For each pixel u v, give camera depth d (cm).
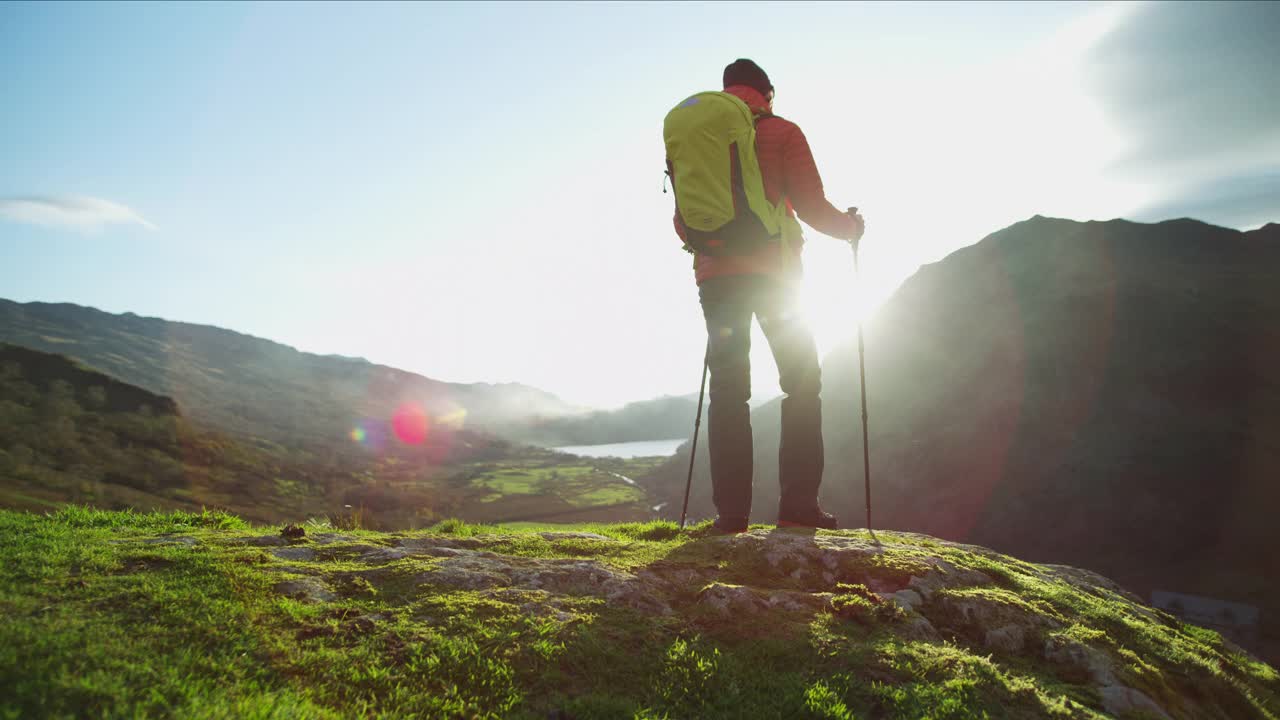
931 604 338
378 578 325
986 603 331
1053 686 268
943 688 249
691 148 429
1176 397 12438
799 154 448
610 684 245
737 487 461
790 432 496
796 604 317
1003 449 12369
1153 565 9925
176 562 315
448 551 381
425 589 312
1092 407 12750
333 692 226
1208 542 10131
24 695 191
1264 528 9944
